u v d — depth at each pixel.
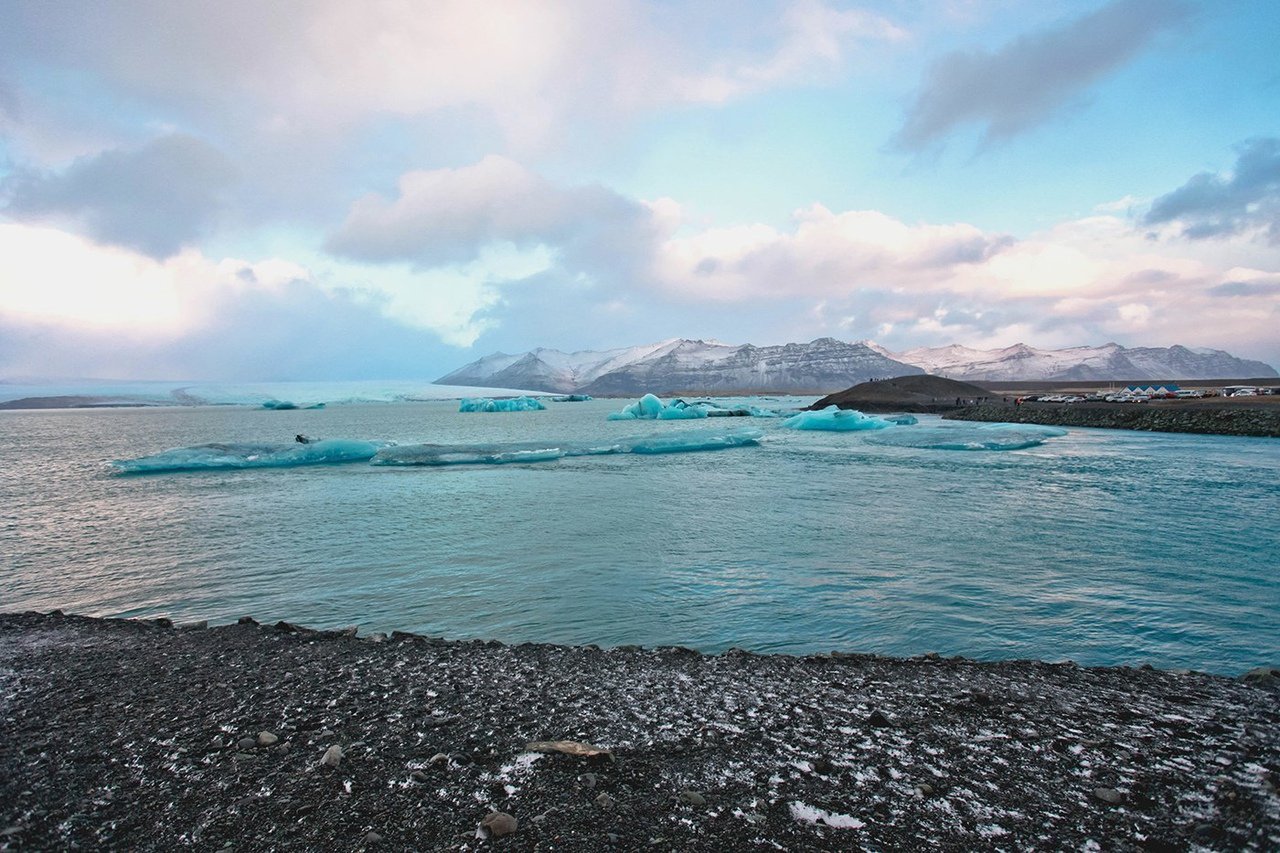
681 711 5.74
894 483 25.62
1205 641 9.05
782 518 18.56
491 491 24.47
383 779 4.41
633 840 3.70
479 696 6.08
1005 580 12.10
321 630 8.97
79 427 98.38
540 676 6.75
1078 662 8.36
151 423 107.62
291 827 3.84
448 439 55.62
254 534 17.20
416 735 5.15
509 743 5.00
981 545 14.95
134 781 4.42
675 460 35.16
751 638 9.23
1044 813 4.03
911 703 5.98
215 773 4.52
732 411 86.69
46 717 5.59
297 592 11.88
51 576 13.51
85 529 18.39
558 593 11.49
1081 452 36.19
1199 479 25.14
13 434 79.31
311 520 19.05
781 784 4.38
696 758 4.78
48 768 4.61
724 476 28.41
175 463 32.50
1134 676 6.96
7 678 6.72
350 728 5.30
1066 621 9.88
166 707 5.81
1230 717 5.67
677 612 10.40
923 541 15.44
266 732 5.17
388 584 12.25
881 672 7.03
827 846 3.65
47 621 9.32
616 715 5.63
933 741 5.11
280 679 6.59
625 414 83.25
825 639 9.20
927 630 9.53
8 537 17.48
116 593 12.18
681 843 3.67
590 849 3.60
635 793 4.24
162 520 19.50
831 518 18.47
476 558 14.16
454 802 4.12
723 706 5.87
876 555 14.12
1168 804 4.12
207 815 3.97
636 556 14.17
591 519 18.64
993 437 43.62
